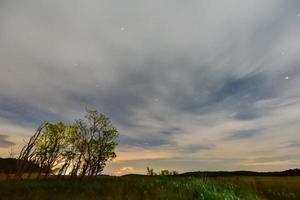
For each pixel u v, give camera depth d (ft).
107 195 60.90
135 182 79.51
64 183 82.64
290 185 77.66
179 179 78.84
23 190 67.46
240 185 75.77
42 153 112.68
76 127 101.04
